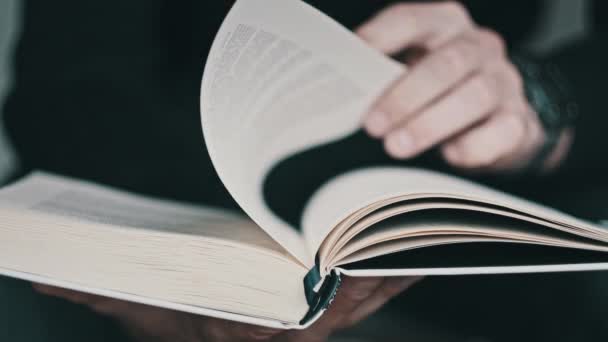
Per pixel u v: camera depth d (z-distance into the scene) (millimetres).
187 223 427
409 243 399
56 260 393
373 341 402
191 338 374
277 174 498
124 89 628
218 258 386
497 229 399
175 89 714
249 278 385
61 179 490
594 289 464
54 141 561
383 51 551
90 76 630
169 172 544
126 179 528
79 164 541
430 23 558
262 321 375
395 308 430
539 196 526
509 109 501
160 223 422
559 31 1081
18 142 565
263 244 398
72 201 447
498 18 835
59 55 654
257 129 429
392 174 450
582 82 541
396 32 548
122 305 397
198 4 778
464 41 517
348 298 402
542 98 524
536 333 434
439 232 400
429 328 419
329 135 481
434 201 410
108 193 480
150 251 390
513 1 829
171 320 387
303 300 384
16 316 409
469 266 391
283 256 387
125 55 683
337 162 531
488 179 536
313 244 390
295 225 427
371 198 399
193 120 646
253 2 438
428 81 477
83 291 396
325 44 494
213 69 390
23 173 532
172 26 775
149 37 732
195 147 586
